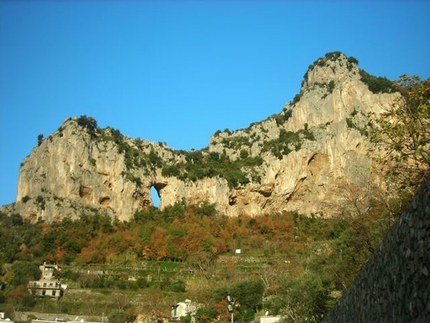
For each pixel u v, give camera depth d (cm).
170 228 13375
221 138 18725
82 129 17112
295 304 5331
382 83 15775
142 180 16538
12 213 15238
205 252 11912
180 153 18338
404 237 1166
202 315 7756
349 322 1536
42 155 16638
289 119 17338
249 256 11844
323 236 12081
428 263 1047
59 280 10662
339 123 15200
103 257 12256
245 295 8006
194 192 16212
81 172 16162
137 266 11694
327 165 14862
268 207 15525
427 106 2328
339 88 16125
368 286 1384
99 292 10012
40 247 12594
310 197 14862
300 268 8338
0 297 9344
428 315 1038
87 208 15512
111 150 16788
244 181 15750
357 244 4447
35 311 8950
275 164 15738
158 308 8662
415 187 2634
